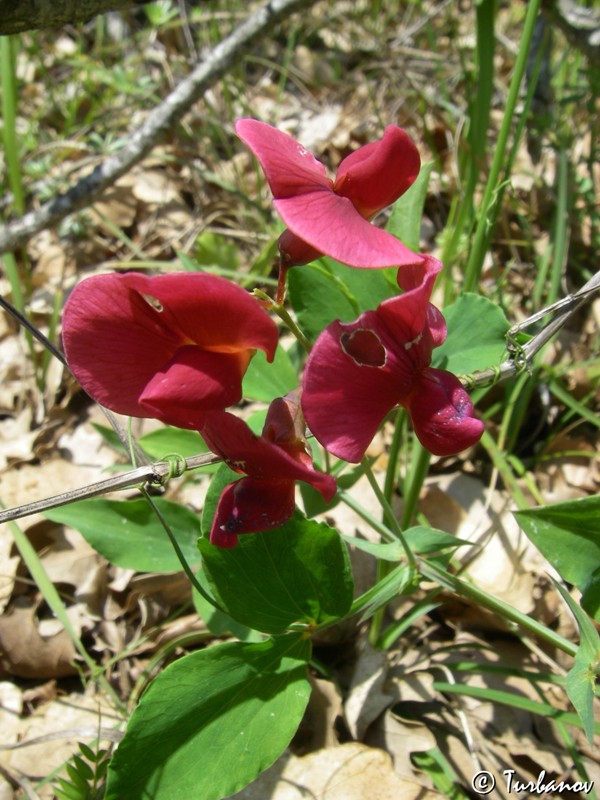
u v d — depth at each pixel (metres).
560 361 0.17
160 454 0.12
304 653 0.10
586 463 0.16
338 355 0.08
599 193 0.20
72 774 0.10
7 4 0.09
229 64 0.17
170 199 0.21
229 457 0.08
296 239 0.08
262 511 0.08
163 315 0.08
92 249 0.20
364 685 0.12
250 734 0.09
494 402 0.17
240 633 0.11
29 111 0.23
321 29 0.26
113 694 0.12
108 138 0.21
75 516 0.11
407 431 0.15
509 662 0.12
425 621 0.14
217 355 0.08
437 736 0.12
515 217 0.19
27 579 0.14
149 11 0.21
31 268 0.20
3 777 0.12
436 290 0.18
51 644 0.13
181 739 0.09
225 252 0.19
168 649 0.13
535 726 0.12
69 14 0.10
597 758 0.12
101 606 0.14
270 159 0.08
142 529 0.12
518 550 0.14
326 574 0.09
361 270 0.12
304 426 0.08
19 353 0.18
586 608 0.10
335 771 0.11
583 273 0.18
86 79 0.23
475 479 0.15
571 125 0.21
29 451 0.17
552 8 0.17
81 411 0.17
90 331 0.08
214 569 0.09
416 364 0.08
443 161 0.21
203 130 0.22
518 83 0.11
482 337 0.10
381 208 0.09
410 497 0.13
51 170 0.21
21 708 0.13
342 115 0.23
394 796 0.11
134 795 0.09
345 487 0.12
